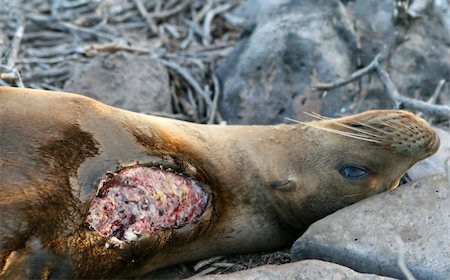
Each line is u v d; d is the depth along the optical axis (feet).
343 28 37.29
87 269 23.54
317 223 26.43
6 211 21.89
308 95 36.06
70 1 46.44
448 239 24.68
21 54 39.96
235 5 46.91
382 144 27.20
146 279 26.76
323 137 27.99
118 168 24.03
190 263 27.76
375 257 24.84
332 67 36.37
